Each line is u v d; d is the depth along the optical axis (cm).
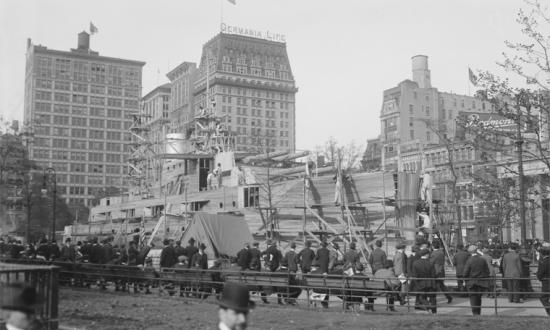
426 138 13688
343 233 3738
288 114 19100
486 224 6275
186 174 6525
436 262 2205
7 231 9175
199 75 18988
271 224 4122
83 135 19575
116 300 2175
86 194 19350
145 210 6600
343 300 1894
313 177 4512
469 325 1552
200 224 3381
